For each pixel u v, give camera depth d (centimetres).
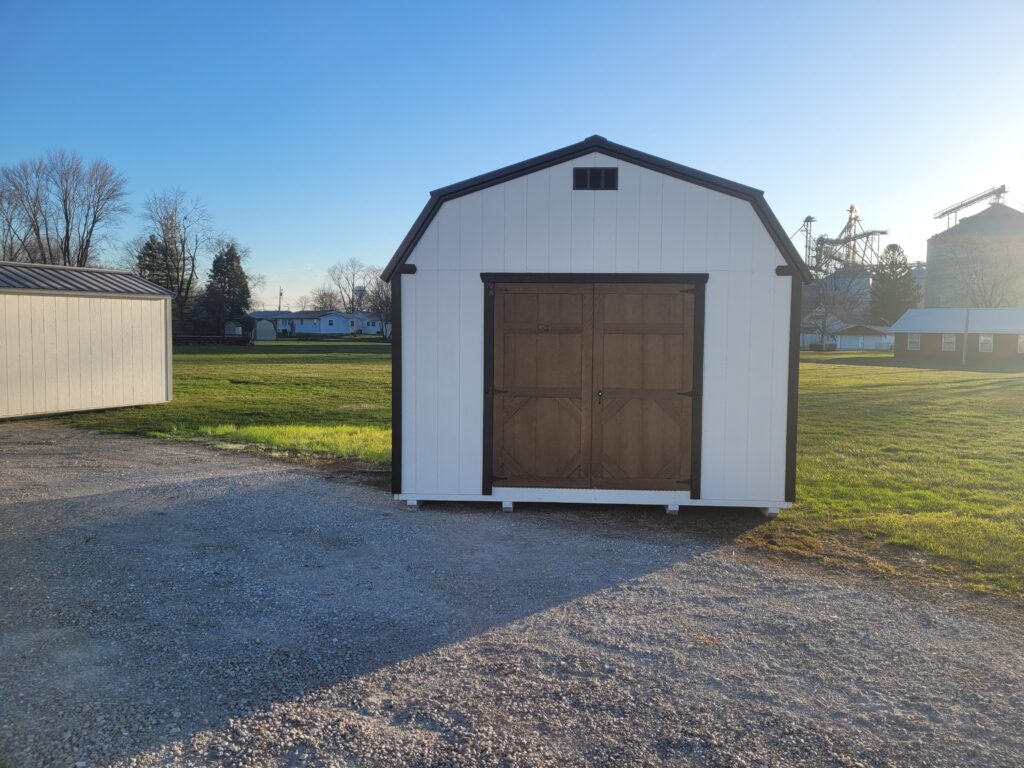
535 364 763
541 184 754
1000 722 356
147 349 1738
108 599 500
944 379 3014
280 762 313
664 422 757
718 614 492
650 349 755
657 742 333
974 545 648
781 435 750
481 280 760
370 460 1052
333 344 6419
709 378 750
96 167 5850
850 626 474
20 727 337
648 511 780
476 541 659
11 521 696
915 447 1254
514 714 356
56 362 1527
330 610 489
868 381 2888
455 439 772
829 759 322
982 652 436
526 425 767
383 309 8756
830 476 993
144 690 374
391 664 409
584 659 419
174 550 612
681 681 394
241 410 1727
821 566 599
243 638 441
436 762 315
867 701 375
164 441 1227
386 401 2002
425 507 782
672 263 747
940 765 320
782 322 743
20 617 467
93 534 655
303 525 698
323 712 355
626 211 749
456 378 768
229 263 7275
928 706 371
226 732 336
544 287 757
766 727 348
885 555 629
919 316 5359
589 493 764
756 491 753
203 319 6756
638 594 528
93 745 323
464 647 433
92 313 1602
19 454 1088
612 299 754
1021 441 1324
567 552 629
